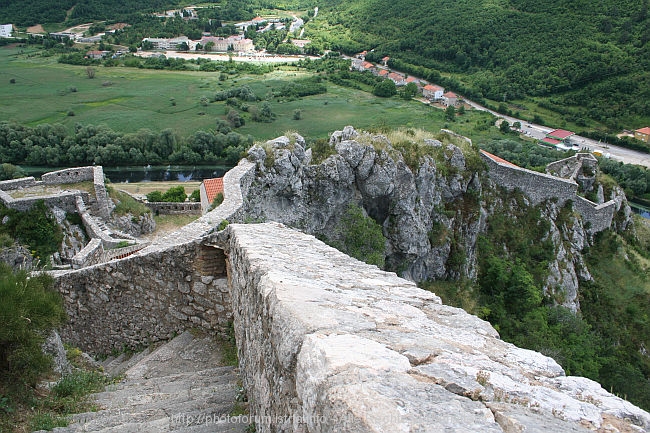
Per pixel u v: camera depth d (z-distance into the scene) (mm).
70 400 7422
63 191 30953
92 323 11766
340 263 6770
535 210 35938
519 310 29953
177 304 10719
